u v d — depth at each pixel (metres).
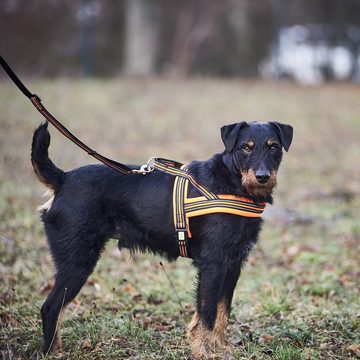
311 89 25.30
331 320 6.00
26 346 5.28
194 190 5.29
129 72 27.83
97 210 5.33
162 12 32.03
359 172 13.41
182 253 5.45
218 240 5.15
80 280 5.30
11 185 9.94
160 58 32.22
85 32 26.48
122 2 30.22
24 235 8.16
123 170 5.44
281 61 31.00
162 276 7.45
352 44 36.72
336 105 21.25
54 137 13.55
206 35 32.53
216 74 33.50
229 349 5.25
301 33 36.56
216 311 5.22
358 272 7.59
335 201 11.21
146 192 5.39
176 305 6.55
